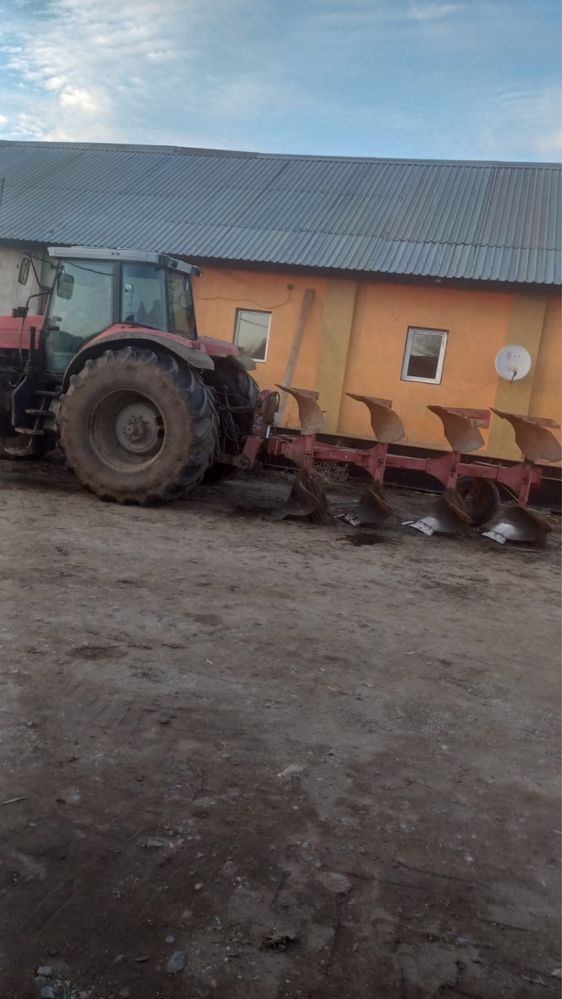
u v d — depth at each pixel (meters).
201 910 1.98
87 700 2.99
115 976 1.76
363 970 1.85
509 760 2.93
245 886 2.08
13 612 3.81
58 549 5.12
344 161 14.78
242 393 8.27
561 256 11.20
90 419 7.03
